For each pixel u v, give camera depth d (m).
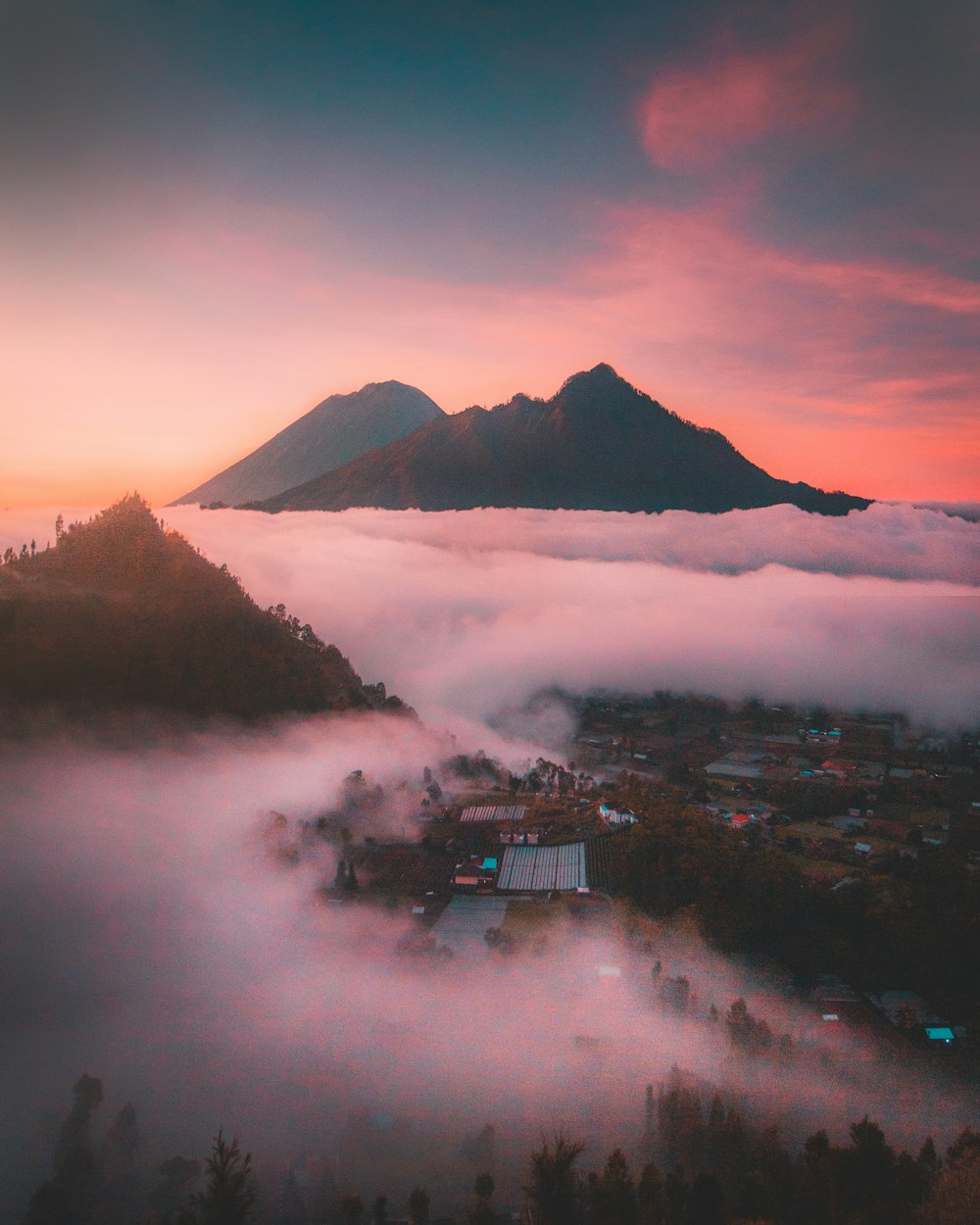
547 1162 95.25
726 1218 96.44
